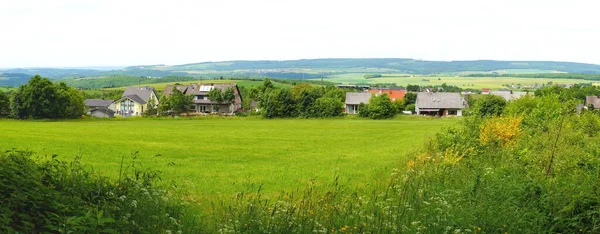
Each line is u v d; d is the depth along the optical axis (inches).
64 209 347.3
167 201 482.9
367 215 443.5
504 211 438.6
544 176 559.5
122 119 3833.7
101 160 1310.3
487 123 943.0
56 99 3725.4
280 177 1044.5
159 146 1777.8
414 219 438.3
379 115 4143.7
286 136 2390.5
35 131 2363.4
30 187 346.9
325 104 4185.5
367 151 1728.6
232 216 445.7
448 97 5083.7
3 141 1798.7
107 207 385.4
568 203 450.3
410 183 565.9
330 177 1035.9
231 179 1002.7
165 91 5442.9
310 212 446.0
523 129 995.9
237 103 5315.0
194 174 1088.2
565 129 737.0
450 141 911.0
